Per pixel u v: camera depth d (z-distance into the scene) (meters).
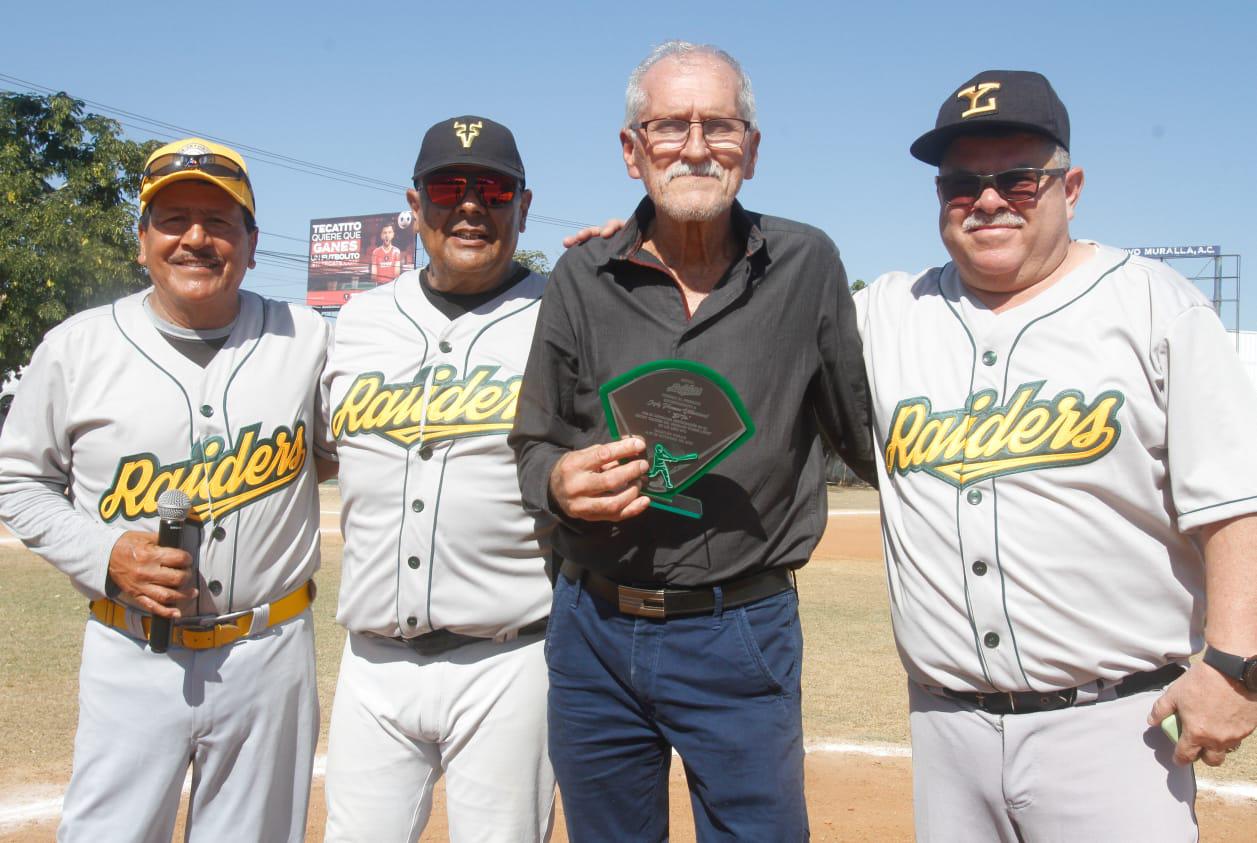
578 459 2.66
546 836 3.42
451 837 3.40
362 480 3.38
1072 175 2.86
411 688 3.35
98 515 3.33
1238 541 2.49
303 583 3.54
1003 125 2.68
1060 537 2.63
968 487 2.72
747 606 2.82
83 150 19.94
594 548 2.88
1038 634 2.65
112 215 19.44
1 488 3.36
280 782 3.46
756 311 2.83
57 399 3.35
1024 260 2.73
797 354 2.86
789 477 2.85
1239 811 5.01
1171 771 2.67
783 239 2.90
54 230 18.56
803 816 2.88
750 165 2.96
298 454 3.48
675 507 2.71
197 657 3.29
